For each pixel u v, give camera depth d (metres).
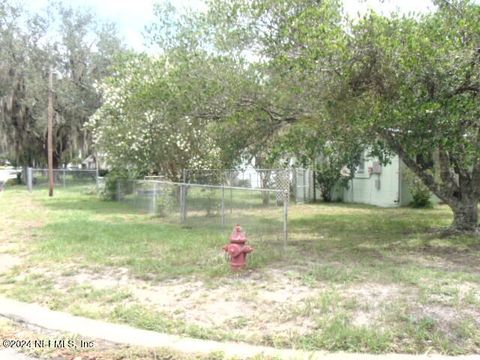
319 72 7.27
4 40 25.56
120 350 3.97
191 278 6.18
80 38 25.84
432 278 6.09
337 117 7.79
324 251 8.05
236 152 11.35
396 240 9.29
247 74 9.20
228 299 5.28
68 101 25.22
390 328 4.30
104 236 9.40
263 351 3.89
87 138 25.61
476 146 7.87
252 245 8.45
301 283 5.90
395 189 16.98
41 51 25.70
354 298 5.16
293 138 9.67
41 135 26.95
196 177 14.57
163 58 10.66
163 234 9.65
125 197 17.44
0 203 17.47
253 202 11.37
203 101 9.45
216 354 3.84
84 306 5.12
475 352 3.87
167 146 14.73
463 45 6.93
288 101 8.88
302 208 16.30
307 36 7.09
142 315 4.75
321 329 4.32
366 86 7.31
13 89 25.84
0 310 5.02
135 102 10.75
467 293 5.36
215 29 9.55
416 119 7.45
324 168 14.70
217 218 11.19
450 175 10.13
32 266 6.96
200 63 9.40
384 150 11.70
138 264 6.93
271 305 5.04
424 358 3.76
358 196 18.72
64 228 10.58
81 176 25.59
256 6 8.31
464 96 7.24
